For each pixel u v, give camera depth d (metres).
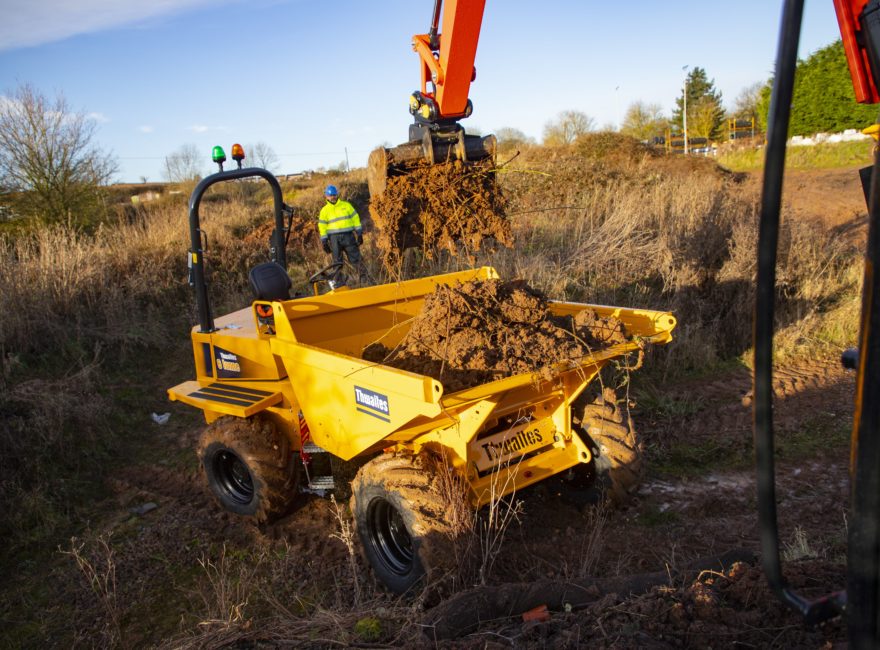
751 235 7.90
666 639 2.38
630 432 3.98
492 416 3.59
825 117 30.16
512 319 3.63
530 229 9.92
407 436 3.51
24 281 7.95
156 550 4.38
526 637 2.62
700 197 9.38
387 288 4.51
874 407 1.10
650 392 6.21
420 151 5.00
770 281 1.15
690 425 5.54
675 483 4.66
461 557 3.15
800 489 4.42
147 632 3.58
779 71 1.10
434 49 4.96
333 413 3.61
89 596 3.95
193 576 4.07
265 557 4.16
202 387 4.69
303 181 25.66
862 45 1.70
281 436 4.43
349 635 2.87
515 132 35.56
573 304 4.51
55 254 8.80
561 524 4.15
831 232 10.38
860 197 16.72
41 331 7.62
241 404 4.12
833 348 7.05
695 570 3.05
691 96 63.81
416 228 5.05
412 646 2.64
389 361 3.53
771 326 1.16
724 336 7.18
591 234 9.05
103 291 8.79
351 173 26.05
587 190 12.75
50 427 5.71
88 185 15.54
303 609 3.54
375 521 3.63
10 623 3.78
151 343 8.47
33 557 4.48
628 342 3.62
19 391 6.08
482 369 3.23
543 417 3.89
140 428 6.63
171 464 5.83
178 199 20.50
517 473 3.66
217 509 4.91
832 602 1.22
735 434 5.27
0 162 14.99
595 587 3.01
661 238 8.37
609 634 2.45
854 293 8.09
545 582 3.08
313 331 4.23
